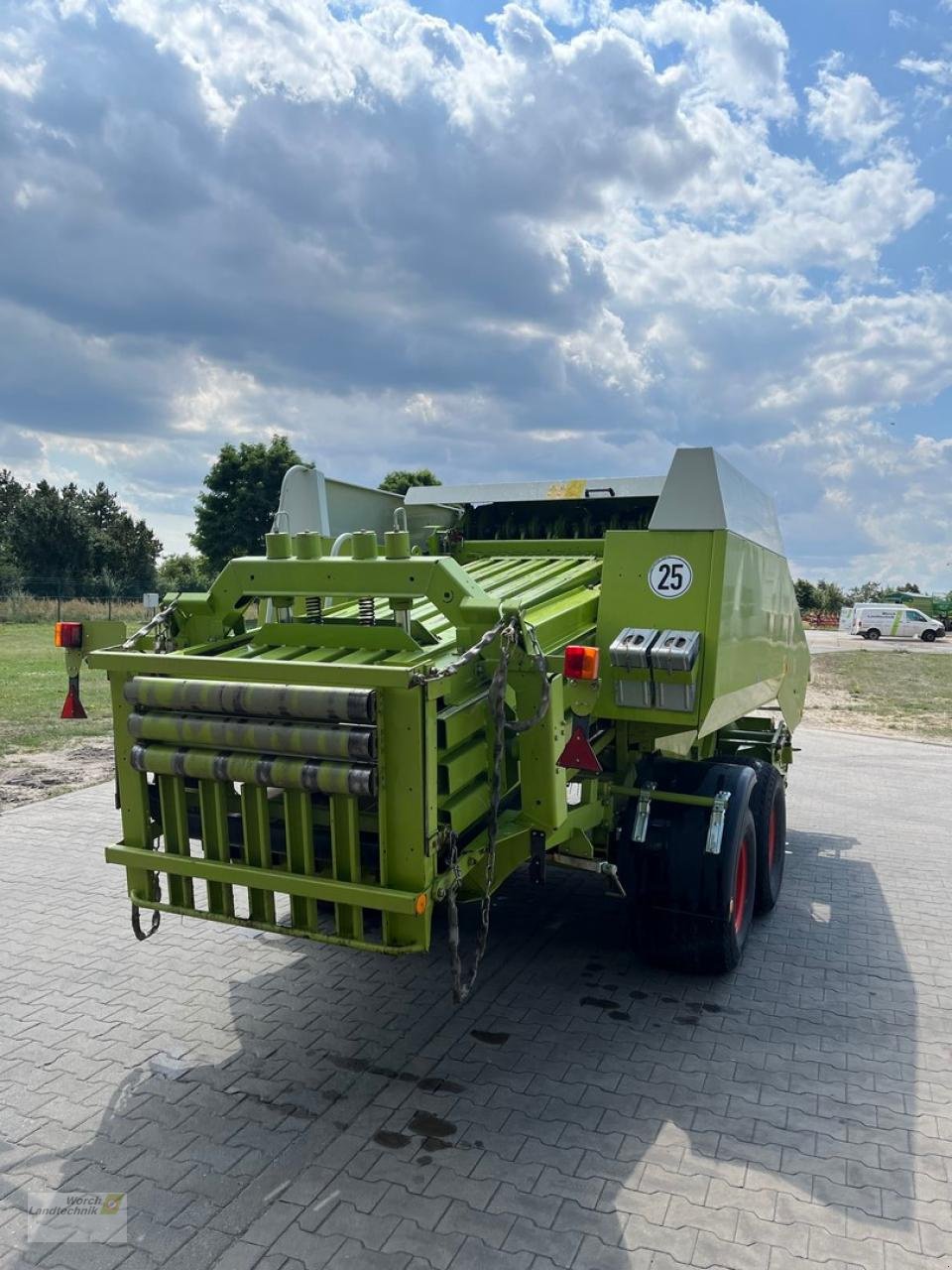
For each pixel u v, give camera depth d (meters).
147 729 3.57
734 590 4.50
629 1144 3.34
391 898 3.20
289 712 3.26
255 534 36.53
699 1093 3.71
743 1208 2.99
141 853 3.73
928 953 5.27
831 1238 2.86
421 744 3.16
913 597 51.81
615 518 6.27
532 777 3.78
